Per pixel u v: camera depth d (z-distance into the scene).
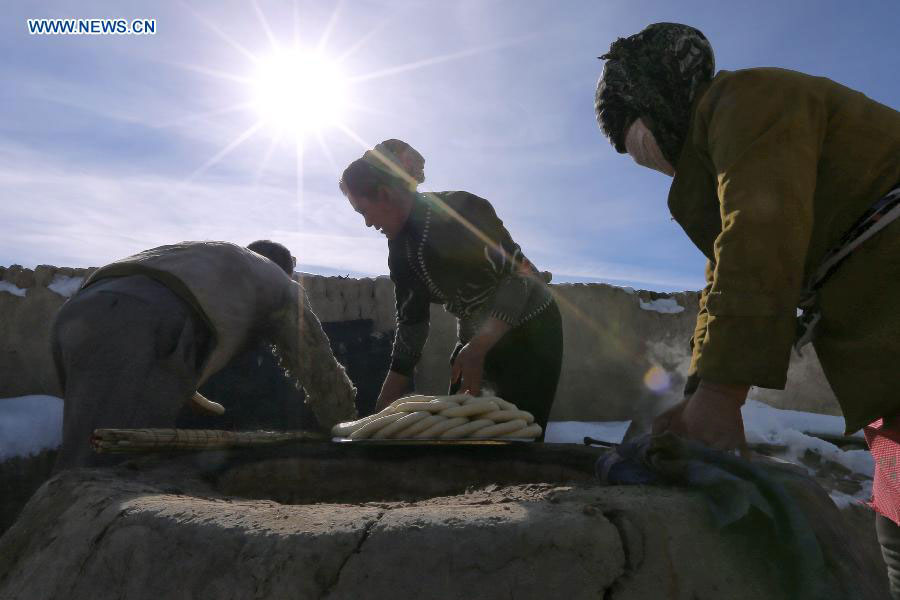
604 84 1.10
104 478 1.07
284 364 3.15
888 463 1.02
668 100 1.05
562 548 0.72
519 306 2.04
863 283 0.89
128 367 2.19
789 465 1.04
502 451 1.38
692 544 0.77
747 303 0.83
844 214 0.91
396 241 2.18
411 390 5.00
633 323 5.78
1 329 4.03
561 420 5.41
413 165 2.12
